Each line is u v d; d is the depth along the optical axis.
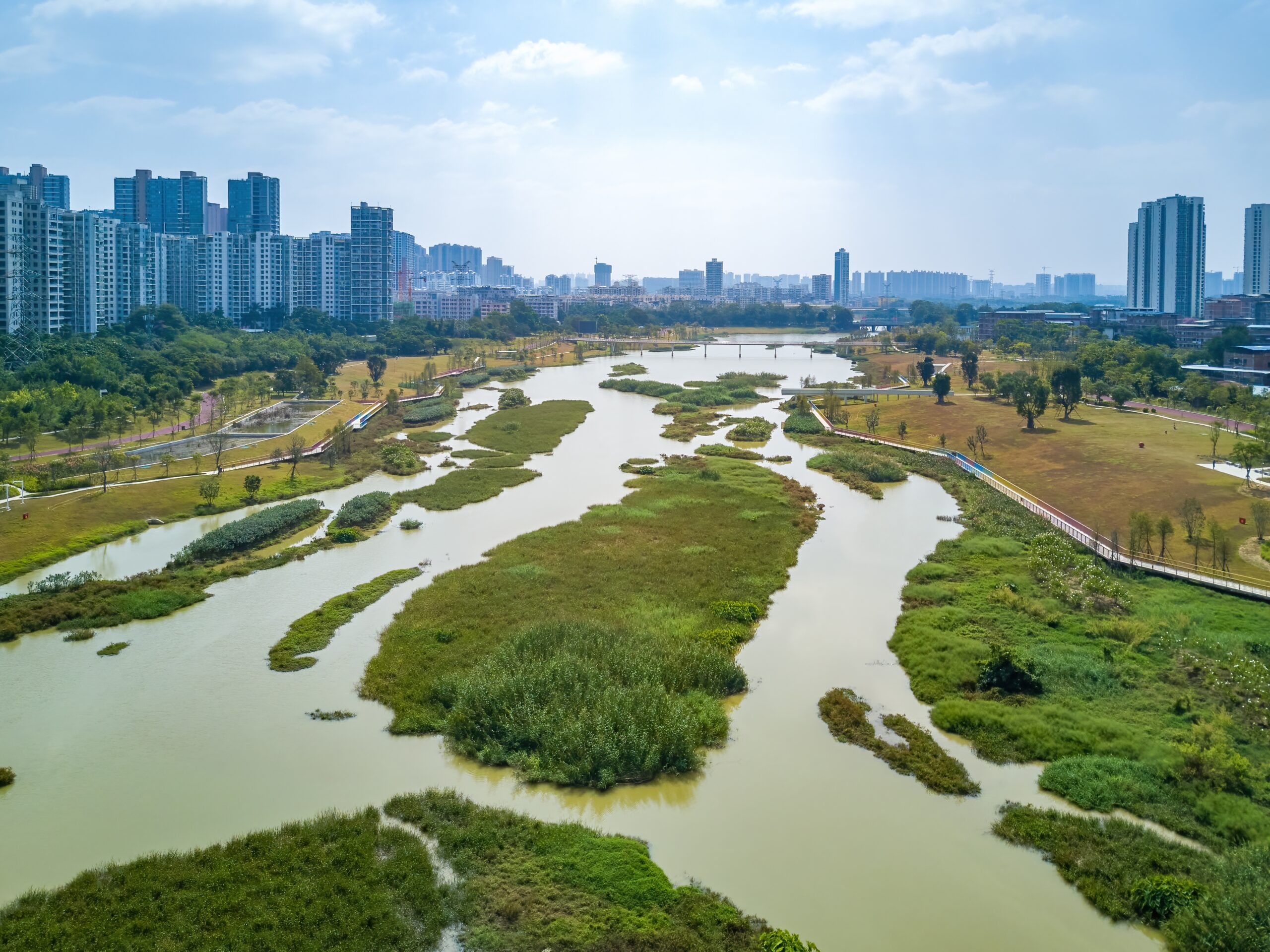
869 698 75.31
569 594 96.19
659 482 152.38
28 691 75.19
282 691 75.44
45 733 68.44
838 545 119.00
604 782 61.34
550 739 64.62
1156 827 57.12
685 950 46.59
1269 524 112.06
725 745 67.50
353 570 107.12
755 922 48.94
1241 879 49.28
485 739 66.44
